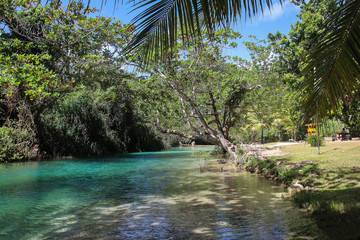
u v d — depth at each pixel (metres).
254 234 4.52
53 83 14.61
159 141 37.56
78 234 4.81
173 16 2.55
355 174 7.57
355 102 8.55
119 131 30.14
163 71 14.27
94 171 13.92
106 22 13.73
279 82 19.00
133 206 6.81
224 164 16.77
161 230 4.93
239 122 24.41
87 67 14.90
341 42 3.58
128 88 17.06
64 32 13.98
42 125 21.20
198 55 13.88
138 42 2.73
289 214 5.62
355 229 4.17
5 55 15.46
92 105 26.34
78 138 23.86
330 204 5.59
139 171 13.94
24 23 14.84
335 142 17.91
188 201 7.26
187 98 15.75
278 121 27.59
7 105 19.12
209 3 2.47
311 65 3.85
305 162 10.78
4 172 13.38
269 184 9.41
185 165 16.75
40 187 9.48
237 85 19.28
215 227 5.00
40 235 4.79
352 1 3.38
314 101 4.08
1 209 6.59
